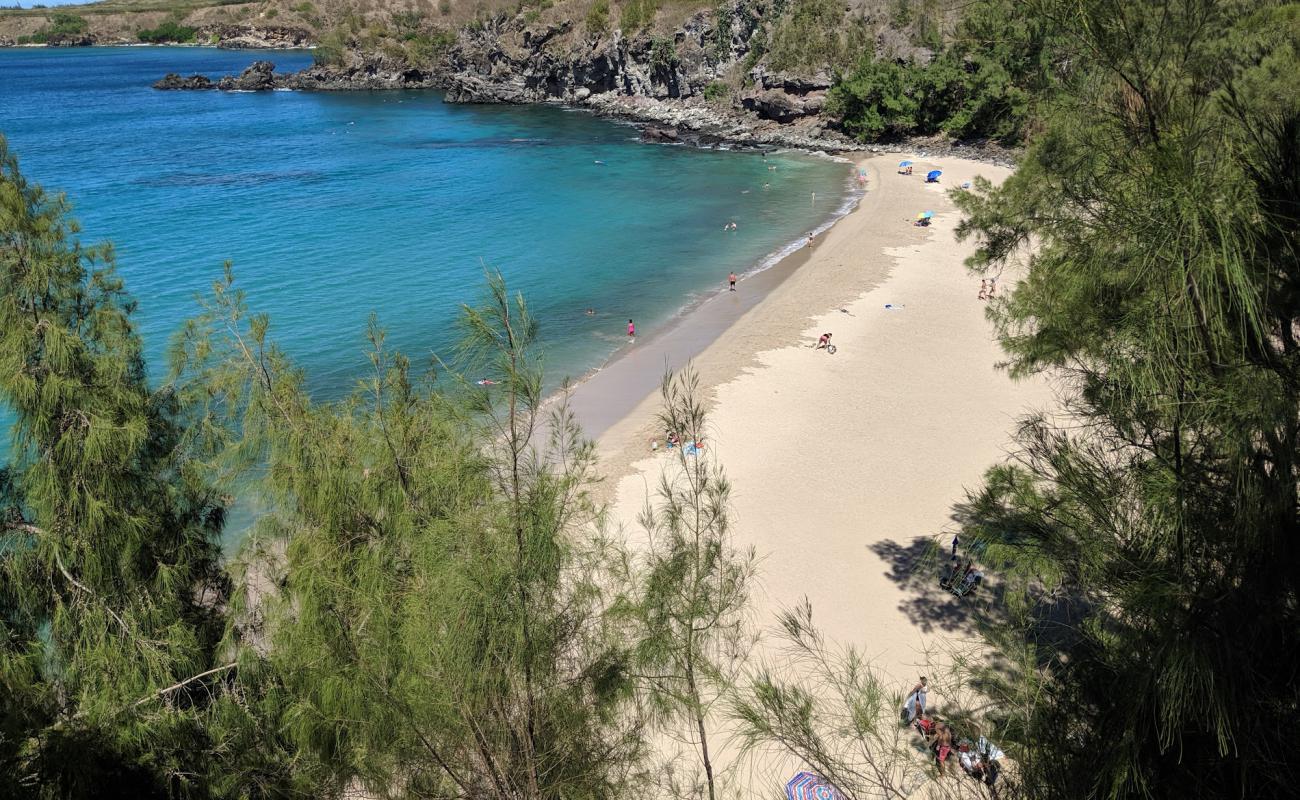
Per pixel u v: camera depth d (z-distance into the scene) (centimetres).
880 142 9112
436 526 915
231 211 6675
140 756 1030
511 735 857
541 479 890
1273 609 642
